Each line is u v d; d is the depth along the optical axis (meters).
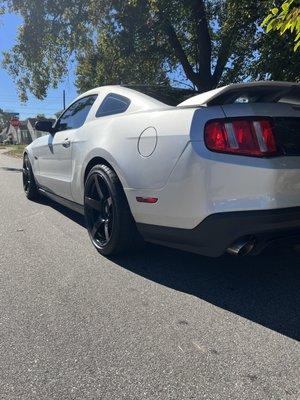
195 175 3.38
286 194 3.28
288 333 3.06
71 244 5.12
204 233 3.44
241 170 3.24
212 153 3.31
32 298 3.62
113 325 3.17
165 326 3.16
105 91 5.04
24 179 8.04
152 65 14.99
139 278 4.06
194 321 3.24
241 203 3.25
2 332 3.07
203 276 4.11
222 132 3.29
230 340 2.97
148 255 4.66
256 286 3.88
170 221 3.67
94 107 5.10
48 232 5.67
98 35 14.73
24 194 8.61
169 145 3.58
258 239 3.31
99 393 2.43
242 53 13.38
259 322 3.22
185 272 4.21
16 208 7.17
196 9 12.59
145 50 14.07
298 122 3.48
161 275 4.13
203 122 3.37
